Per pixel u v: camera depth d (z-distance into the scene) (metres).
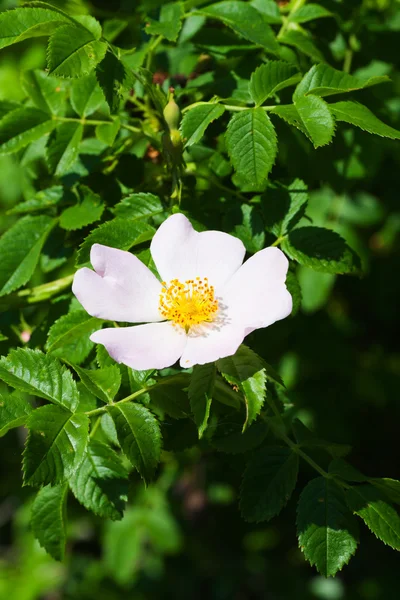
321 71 0.39
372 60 0.46
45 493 0.37
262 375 0.36
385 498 0.37
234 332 0.36
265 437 0.38
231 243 0.38
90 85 0.42
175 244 0.38
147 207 0.39
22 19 0.38
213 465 0.52
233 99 0.39
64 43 0.37
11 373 0.36
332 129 0.38
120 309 0.37
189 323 0.37
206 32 0.43
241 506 0.37
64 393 0.36
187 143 0.38
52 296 0.42
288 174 0.44
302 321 0.57
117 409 0.36
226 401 0.37
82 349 0.39
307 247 0.39
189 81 0.43
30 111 0.42
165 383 0.37
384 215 0.53
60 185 0.42
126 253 0.37
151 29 0.41
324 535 0.36
